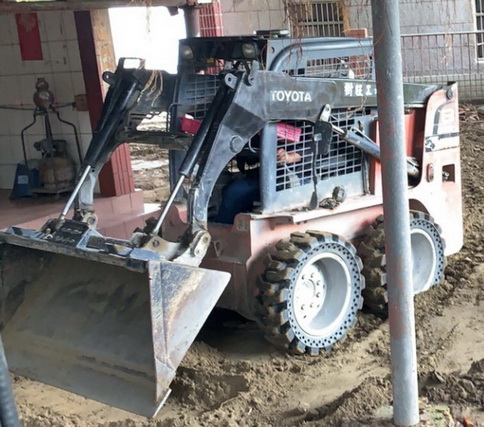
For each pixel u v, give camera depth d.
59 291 4.32
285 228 4.59
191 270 3.66
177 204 4.79
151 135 4.39
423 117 5.28
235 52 4.54
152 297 3.53
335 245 4.53
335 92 4.63
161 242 3.97
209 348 4.69
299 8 4.62
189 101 4.63
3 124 7.55
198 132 4.13
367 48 4.93
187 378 4.30
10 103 7.43
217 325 5.07
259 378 4.22
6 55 7.32
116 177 6.91
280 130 4.49
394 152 3.30
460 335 4.60
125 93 4.50
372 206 5.00
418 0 13.16
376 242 4.86
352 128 4.84
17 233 4.20
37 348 4.19
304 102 4.46
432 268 5.25
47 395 4.30
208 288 3.72
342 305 4.63
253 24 9.71
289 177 4.62
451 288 5.28
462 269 5.62
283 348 4.48
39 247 4.04
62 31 6.90
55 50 6.99
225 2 9.77
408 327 3.38
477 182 8.12
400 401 3.43
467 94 13.12
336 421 3.58
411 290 3.38
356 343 4.62
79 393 3.88
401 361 3.40
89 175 4.45
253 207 4.65
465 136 10.09
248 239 4.44
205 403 4.14
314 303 4.56
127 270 4.17
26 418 3.95
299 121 4.61
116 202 6.89
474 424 3.45
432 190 5.38
